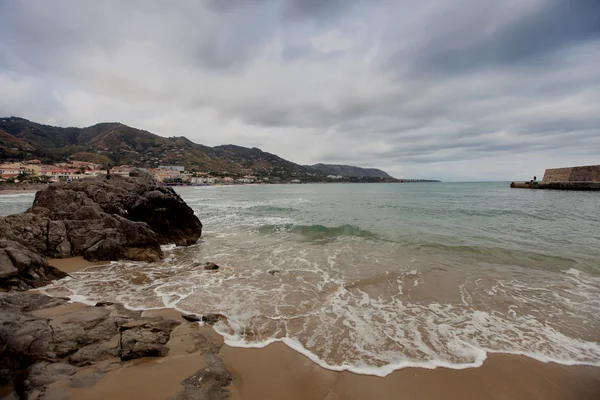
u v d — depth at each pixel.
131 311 7.45
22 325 5.59
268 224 23.41
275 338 6.45
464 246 14.84
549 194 59.28
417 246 15.23
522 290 9.38
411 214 29.27
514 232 18.78
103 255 12.53
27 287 9.03
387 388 4.99
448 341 6.45
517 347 6.27
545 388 5.09
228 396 4.61
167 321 6.84
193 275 10.84
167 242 16.48
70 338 5.70
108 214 14.21
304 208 37.09
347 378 5.21
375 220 25.05
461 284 9.88
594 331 6.95
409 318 7.48
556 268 11.61
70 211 14.24
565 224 21.83
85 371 4.93
